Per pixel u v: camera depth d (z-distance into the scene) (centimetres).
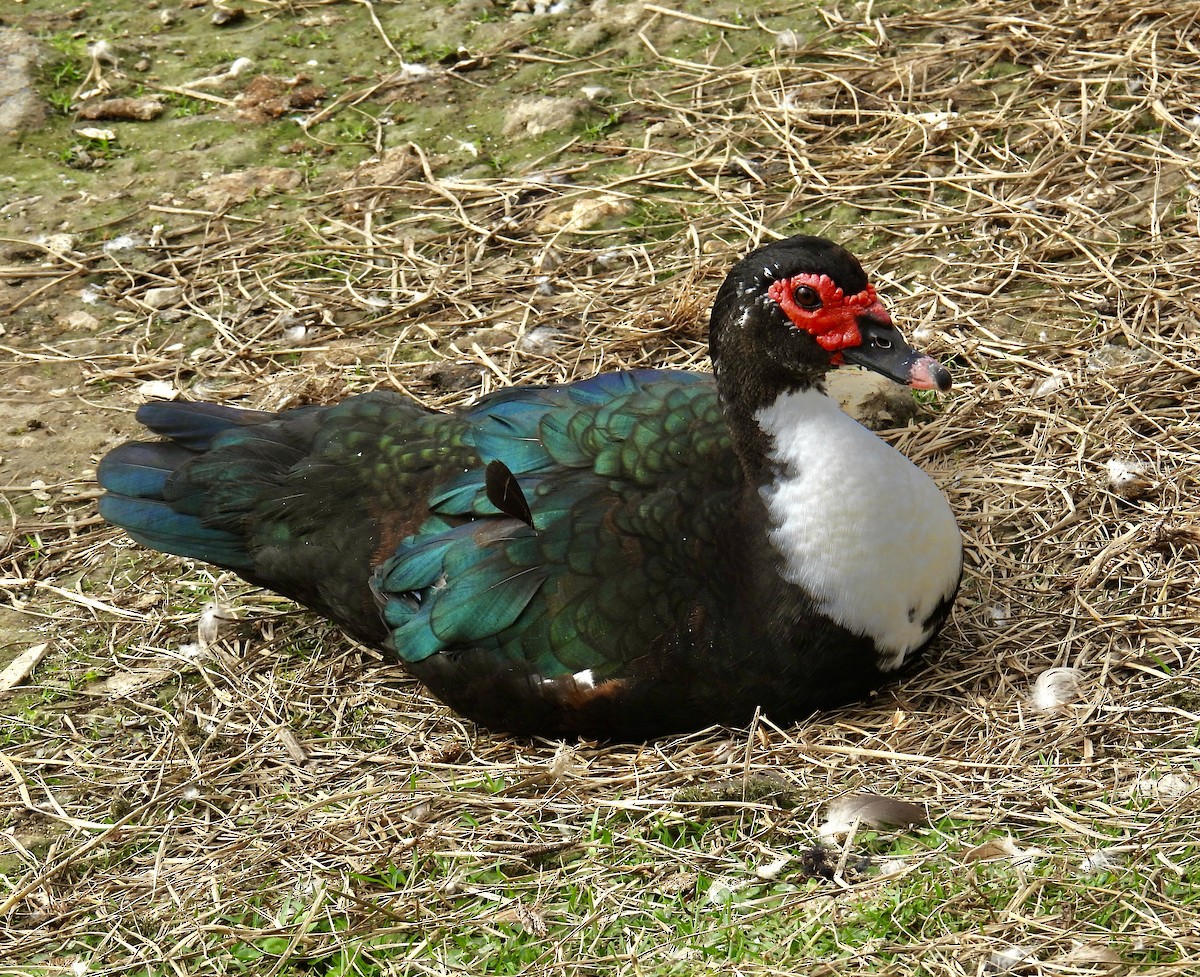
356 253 1402
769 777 853
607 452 935
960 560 929
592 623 889
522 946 781
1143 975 702
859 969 730
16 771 950
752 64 1569
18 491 1188
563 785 873
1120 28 1505
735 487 912
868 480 872
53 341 1342
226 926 815
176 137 1568
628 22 1658
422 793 886
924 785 843
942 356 1211
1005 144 1400
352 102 1594
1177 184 1321
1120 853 773
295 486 992
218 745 964
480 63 1628
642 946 764
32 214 1477
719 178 1434
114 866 888
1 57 1655
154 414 1058
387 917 811
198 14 1744
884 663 910
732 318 892
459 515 939
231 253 1414
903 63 1517
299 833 866
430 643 918
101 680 1029
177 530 1020
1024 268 1280
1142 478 1046
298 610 1068
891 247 1321
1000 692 909
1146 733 858
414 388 1253
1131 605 960
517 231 1410
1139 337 1183
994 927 739
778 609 883
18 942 840
